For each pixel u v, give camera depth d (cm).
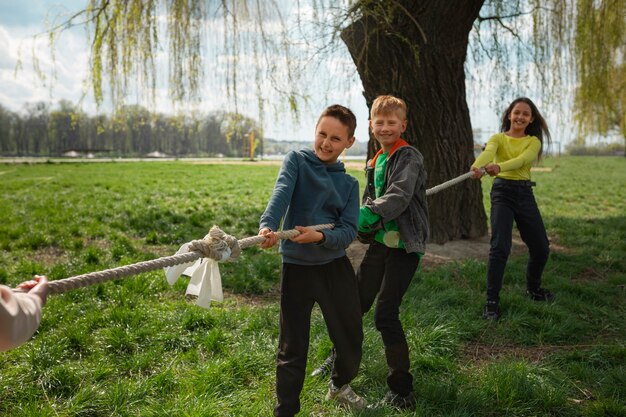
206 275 229
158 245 789
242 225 991
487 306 468
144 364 363
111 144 8850
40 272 603
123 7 778
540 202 1501
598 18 873
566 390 331
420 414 301
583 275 634
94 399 313
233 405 310
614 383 343
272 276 600
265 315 458
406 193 303
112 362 369
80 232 835
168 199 1419
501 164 464
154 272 564
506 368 347
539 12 842
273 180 2264
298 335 269
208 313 452
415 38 709
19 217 979
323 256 273
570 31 853
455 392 325
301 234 252
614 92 1084
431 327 421
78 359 376
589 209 1337
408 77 716
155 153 8925
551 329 431
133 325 427
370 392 329
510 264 641
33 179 2066
